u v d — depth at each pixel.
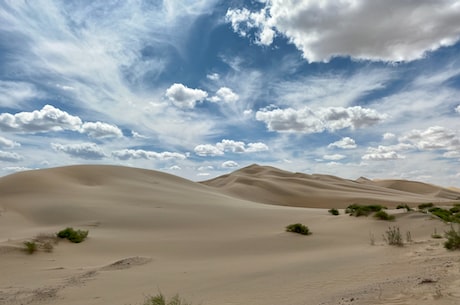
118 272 13.88
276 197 101.31
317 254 16.11
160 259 17.12
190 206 41.88
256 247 19.58
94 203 39.62
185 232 26.53
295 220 31.77
